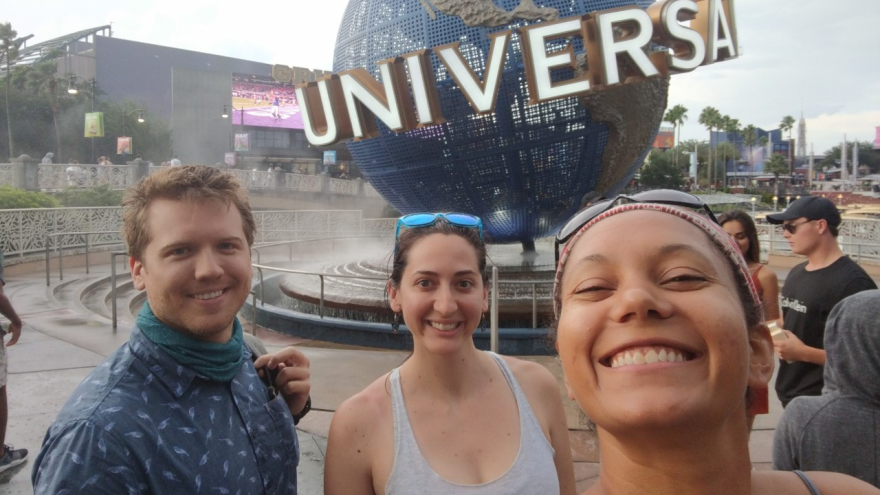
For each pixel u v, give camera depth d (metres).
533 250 8.66
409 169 7.24
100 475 1.30
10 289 9.92
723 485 0.97
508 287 7.21
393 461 1.72
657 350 0.94
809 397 2.01
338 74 6.84
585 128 6.80
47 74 54.62
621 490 1.02
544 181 7.16
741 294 1.08
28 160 22.81
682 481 0.96
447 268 1.81
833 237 3.13
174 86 53.44
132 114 56.03
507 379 1.95
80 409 1.39
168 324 1.53
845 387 1.85
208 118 54.84
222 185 1.63
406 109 6.55
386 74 6.47
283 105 60.41
